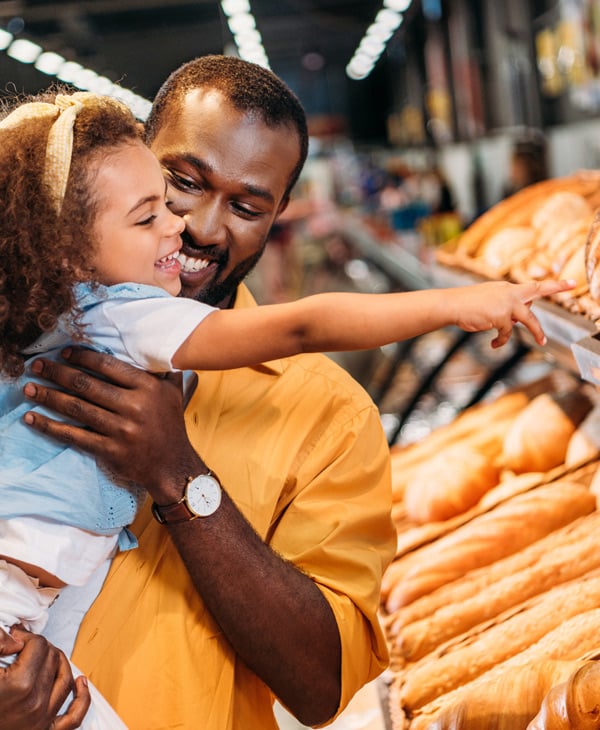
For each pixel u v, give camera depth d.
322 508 1.51
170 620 1.41
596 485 2.14
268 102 1.60
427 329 1.25
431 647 1.86
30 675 1.20
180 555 1.36
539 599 1.88
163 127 1.62
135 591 1.41
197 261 1.63
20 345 1.28
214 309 1.32
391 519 1.60
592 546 1.96
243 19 3.45
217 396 1.58
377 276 8.96
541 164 5.95
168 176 1.60
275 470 1.52
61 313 1.25
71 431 1.29
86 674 1.38
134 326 1.31
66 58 2.48
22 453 1.29
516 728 1.52
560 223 2.41
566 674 1.54
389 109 19.41
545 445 2.38
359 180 16.94
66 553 1.26
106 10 2.45
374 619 1.50
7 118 1.33
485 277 2.39
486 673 1.72
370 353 5.01
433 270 2.99
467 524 2.21
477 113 10.32
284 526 1.51
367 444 1.58
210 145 1.57
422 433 3.87
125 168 1.30
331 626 1.42
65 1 2.41
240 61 1.66
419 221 8.65
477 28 10.15
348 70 9.40
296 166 1.68
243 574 1.35
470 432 2.73
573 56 6.88
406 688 1.76
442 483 2.41
